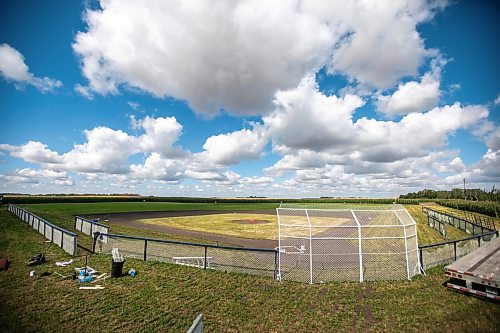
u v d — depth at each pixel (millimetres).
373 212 13883
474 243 18250
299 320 9180
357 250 19094
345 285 12180
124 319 8836
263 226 37750
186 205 90875
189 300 10375
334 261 16156
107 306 9695
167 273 13211
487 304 10102
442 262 15492
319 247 20531
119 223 40156
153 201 109688
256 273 13727
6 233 24469
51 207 64812
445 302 10391
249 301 10469
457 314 9445
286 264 15633
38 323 8430
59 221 35594
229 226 38094
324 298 10820
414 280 12766
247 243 24547
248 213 62469
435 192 125000
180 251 19266
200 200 116500
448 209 59031
